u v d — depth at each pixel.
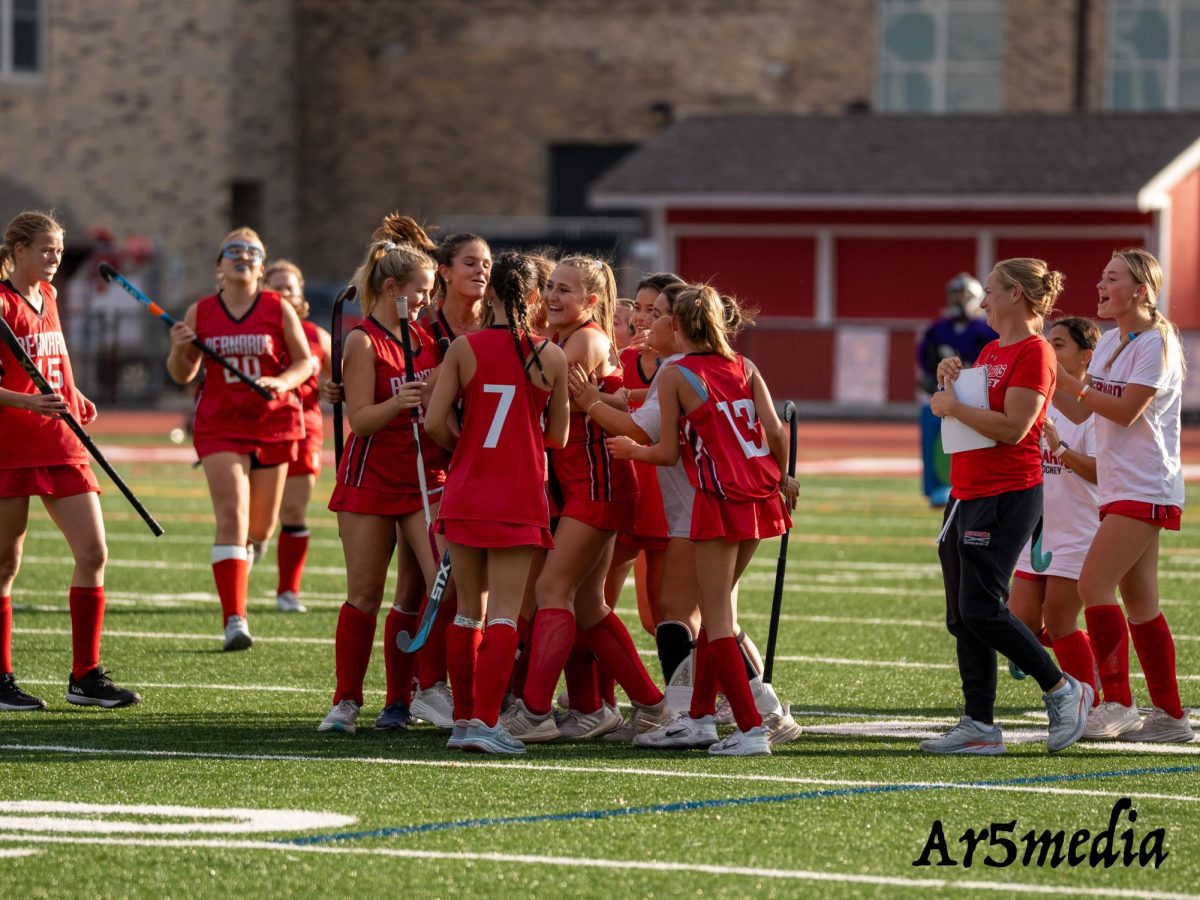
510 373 28.17
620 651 29.61
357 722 31.00
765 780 26.58
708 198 127.00
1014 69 152.88
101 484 75.19
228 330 38.88
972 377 28.23
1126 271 29.25
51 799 25.11
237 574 38.38
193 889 20.95
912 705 33.00
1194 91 150.50
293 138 167.00
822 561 54.19
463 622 28.94
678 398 28.09
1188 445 98.19
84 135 145.00
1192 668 36.97
